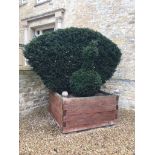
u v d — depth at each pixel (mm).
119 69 5469
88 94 3936
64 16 7055
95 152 2963
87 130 3764
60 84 4270
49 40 4109
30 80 4625
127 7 5324
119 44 5516
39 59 4047
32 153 2879
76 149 3039
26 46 4125
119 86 5465
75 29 4426
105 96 3924
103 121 3939
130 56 5270
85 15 6395
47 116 4543
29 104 4629
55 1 7324
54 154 2873
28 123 4113
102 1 5918
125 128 3902
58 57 4141
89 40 4445
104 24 5887
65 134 3566
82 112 3701
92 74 3957
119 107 5453
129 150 3031
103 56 4508
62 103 3545
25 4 8555
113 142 3299
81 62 4316
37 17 7922
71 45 4270
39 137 3430
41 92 4906
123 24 5426
